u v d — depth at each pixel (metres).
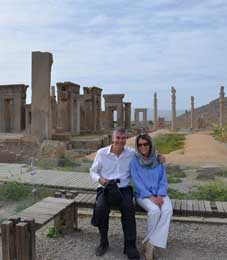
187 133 35.91
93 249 5.24
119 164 5.32
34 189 7.99
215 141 25.53
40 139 17.17
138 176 5.25
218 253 5.17
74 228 5.94
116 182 5.20
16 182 8.71
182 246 5.43
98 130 34.91
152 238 4.85
